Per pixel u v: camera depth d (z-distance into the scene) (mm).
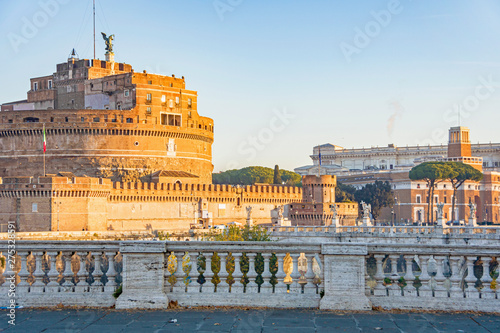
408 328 24812
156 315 26859
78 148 194125
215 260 53500
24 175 193000
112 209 176125
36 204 159625
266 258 28797
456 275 27969
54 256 29234
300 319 26125
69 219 161875
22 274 29109
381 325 25234
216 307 28266
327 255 27859
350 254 27688
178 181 199500
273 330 24578
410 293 27969
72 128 193125
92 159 194625
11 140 195125
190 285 28828
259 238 105312
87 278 32000
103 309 28094
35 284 29031
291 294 28297
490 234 110688
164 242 28469
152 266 28297
